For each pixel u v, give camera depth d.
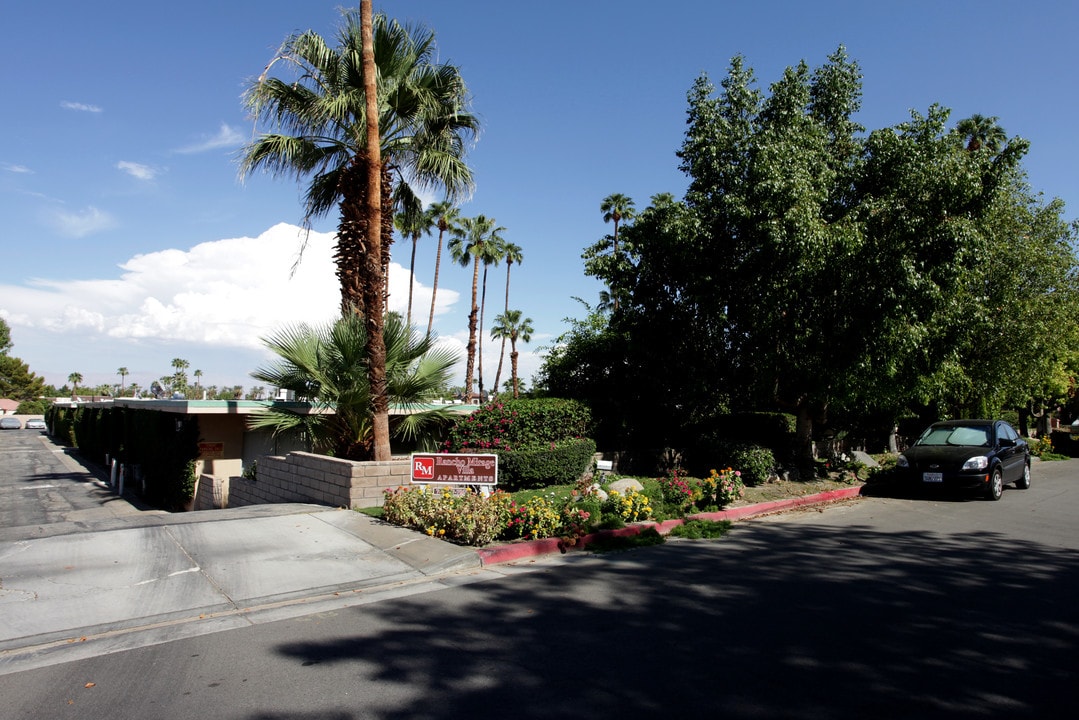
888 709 3.94
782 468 14.09
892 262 11.83
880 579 6.92
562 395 15.89
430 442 13.76
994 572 7.23
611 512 9.56
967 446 13.48
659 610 5.83
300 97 12.53
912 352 12.91
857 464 15.46
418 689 4.20
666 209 13.38
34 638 4.99
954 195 11.84
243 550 7.49
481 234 46.34
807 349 13.12
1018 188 18.12
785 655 4.78
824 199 12.12
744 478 12.94
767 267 12.16
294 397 12.88
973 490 13.16
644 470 14.40
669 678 4.38
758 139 12.44
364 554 7.53
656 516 9.72
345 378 11.87
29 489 20.83
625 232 14.38
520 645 4.97
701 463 14.26
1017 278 17.27
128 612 5.56
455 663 4.62
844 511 11.48
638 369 14.71
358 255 12.89
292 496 11.57
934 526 10.06
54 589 6.03
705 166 13.14
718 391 14.44
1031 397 22.44
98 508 16.61
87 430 32.78
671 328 13.95
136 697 4.09
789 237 11.34
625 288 14.73
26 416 80.94
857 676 4.42
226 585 6.30
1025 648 4.94
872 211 11.82
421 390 12.33
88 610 5.57
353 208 12.94
